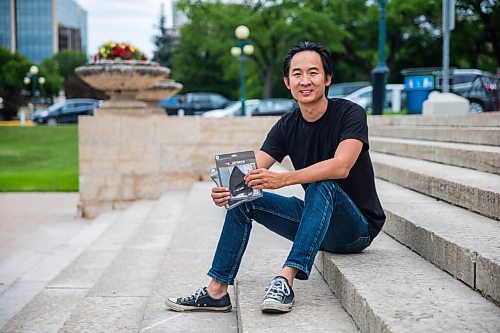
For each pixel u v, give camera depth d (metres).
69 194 12.21
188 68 53.00
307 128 3.37
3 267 6.33
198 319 3.41
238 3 39.00
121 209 9.72
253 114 24.17
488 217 3.62
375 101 13.49
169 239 6.21
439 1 33.69
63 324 3.71
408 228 3.55
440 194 4.39
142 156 9.70
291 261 3.00
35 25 141.75
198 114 30.25
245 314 2.90
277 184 3.12
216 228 5.80
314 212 3.05
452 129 6.56
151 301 3.71
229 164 3.19
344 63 42.25
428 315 2.37
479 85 13.77
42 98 71.75
